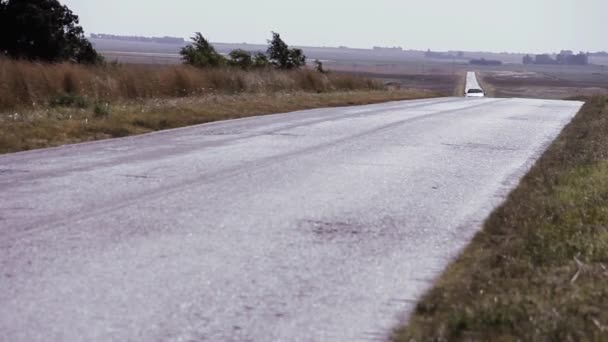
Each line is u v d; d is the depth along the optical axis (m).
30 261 9.26
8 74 27.27
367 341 7.07
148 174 15.45
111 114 25.41
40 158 17.44
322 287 8.61
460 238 11.03
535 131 27.00
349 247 10.35
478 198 14.09
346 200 13.45
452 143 22.38
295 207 12.70
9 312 7.56
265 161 17.61
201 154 18.53
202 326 7.32
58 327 7.20
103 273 8.85
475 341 6.87
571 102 50.56
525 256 9.58
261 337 7.10
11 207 12.19
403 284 8.78
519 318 7.30
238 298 8.15
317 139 22.23
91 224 11.13
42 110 25.61
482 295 8.11
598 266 9.11
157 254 9.68
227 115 29.25
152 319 7.46
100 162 16.94
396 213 12.56
